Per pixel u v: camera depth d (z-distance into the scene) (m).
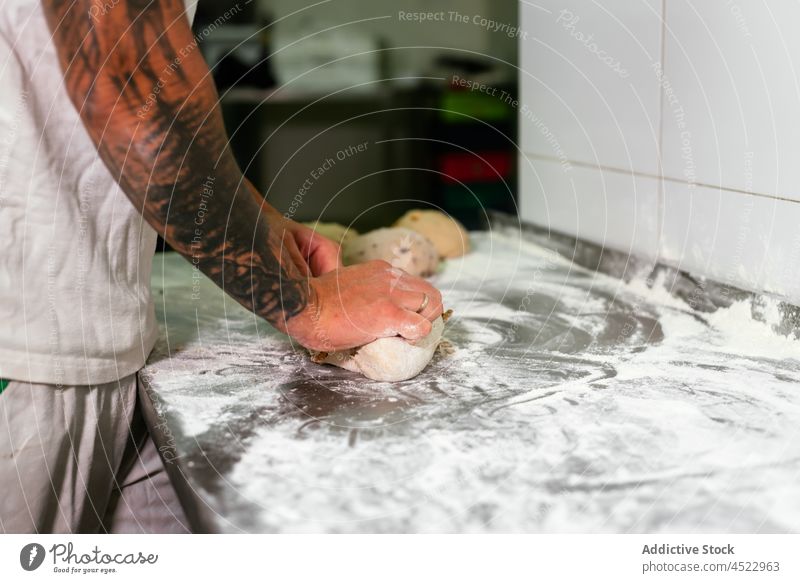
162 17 0.76
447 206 1.86
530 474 0.70
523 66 1.54
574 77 1.38
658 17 1.16
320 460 0.74
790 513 0.63
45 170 0.84
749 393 0.85
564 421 0.80
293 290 0.87
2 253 0.83
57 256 0.86
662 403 0.83
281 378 0.94
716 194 1.10
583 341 1.04
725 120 1.06
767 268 1.02
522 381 0.91
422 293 0.92
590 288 1.27
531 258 1.46
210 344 1.07
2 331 0.83
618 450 0.74
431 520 0.64
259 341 1.08
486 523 0.63
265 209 1.08
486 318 1.15
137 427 1.06
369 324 0.89
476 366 0.96
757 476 0.69
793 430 0.76
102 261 0.91
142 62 0.75
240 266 0.84
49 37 0.81
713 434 0.76
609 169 1.32
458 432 0.78
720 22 1.04
